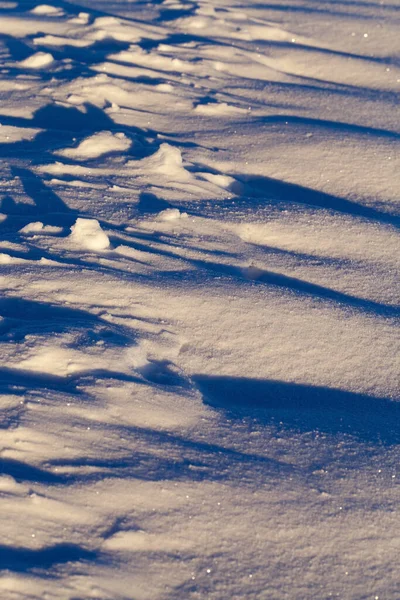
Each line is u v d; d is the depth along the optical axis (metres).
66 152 4.50
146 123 5.12
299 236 3.90
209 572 2.17
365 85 6.40
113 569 2.12
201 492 2.36
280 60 6.70
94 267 3.34
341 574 2.22
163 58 6.16
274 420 2.75
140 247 3.58
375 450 2.66
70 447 2.41
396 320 3.37
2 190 4.01
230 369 2.97
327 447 2.64
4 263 3.29
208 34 7.02
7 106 5.20
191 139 4.92
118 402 2.61
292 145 4.88
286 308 3.27
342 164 4.73
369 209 4.43
